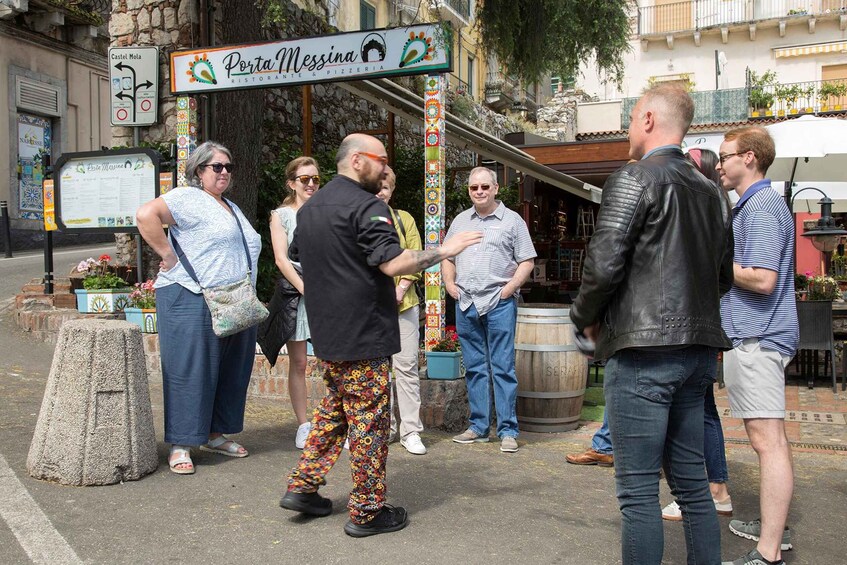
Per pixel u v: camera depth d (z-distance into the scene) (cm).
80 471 381
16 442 446
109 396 389
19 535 316
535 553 324
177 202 414
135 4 972
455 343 579
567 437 556
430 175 600
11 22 1894
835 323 831
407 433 492
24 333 789
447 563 311
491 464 469
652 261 256
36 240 1802
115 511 351
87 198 806
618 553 327
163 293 416
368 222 322
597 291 256
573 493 412
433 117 599
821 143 743
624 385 261
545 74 1104
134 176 792
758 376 313
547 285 1127
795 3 2625
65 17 2027
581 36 1085
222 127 840
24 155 1978
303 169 464
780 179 859
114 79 954
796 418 630
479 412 521
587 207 1488
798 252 1789
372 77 617
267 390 604
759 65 2677
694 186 266
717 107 2086
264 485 400
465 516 368
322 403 354
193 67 680
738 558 322
